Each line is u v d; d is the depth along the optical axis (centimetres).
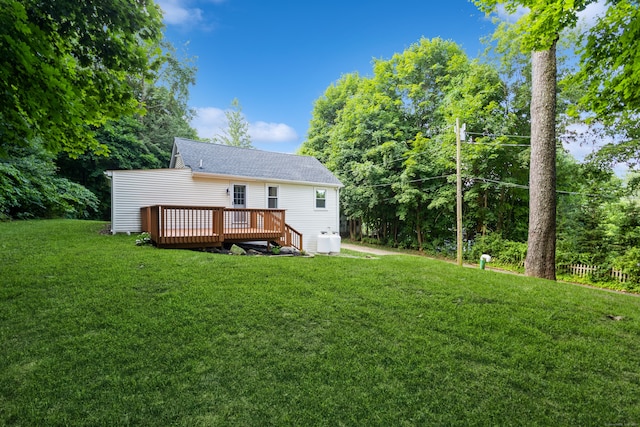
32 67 280
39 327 298
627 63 388
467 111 1391
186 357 259
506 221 1523
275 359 262
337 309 372
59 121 342
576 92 1208
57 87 307
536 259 696
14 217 1190
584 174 1322
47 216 1326
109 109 393
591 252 1097
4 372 231
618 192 1256
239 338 294
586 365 264
